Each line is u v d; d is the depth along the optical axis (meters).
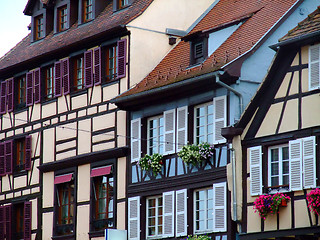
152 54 48.69
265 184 39.03
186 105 44.06
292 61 38.56
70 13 54.03
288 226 37.69
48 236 52.03
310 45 37.81
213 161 42.06
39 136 53.91
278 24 41.69
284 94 38.72
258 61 41.53
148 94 45.25
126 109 47.50
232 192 40.12
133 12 49.22
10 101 56.72
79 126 50.91
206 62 43.84
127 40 48.25
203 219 42.53
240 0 47.31
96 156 49.19
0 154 56.84
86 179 49.91
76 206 50.28
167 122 45.06
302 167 37.53
